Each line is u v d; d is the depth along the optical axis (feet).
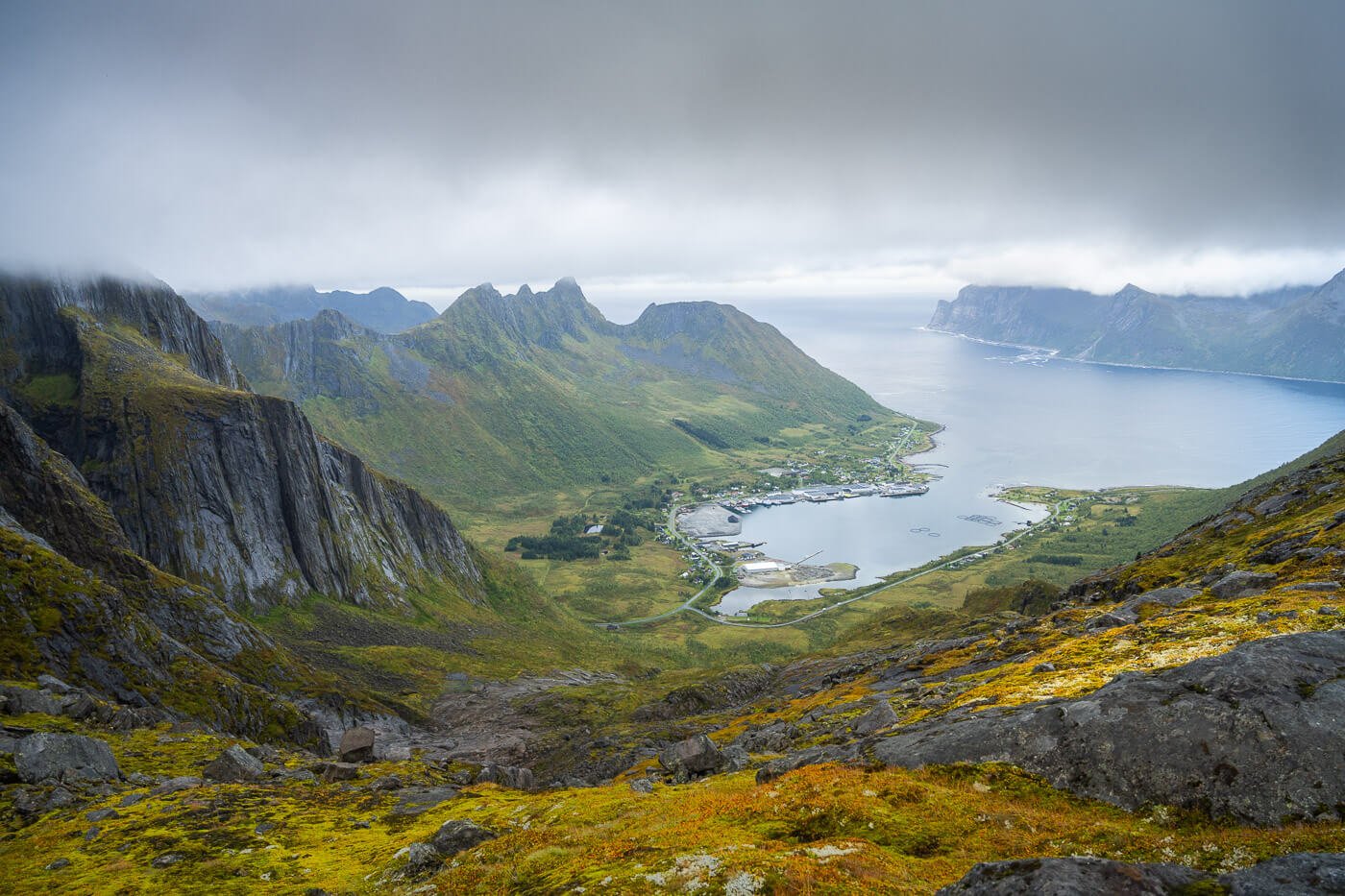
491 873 144.15
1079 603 489.67
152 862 192.03
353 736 382.83
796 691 554.87
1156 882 84.28
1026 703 185.16
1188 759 127.03
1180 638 240.53
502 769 324.19
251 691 519.60
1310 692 129.08
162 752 323.78
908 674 413.18
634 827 157.48
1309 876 79.20
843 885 104.88
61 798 243.40
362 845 203.51
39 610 457.27
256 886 173.37
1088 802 131.34
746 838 134.51
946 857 118.83
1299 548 336.90
